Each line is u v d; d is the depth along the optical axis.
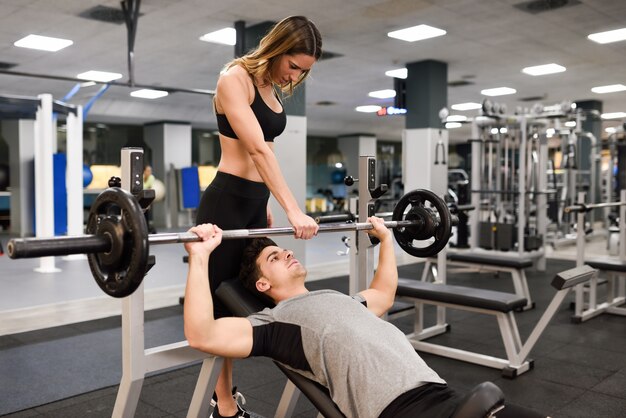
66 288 4.67
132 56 4.61
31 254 0.98
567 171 7.42
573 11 4.88
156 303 4.14
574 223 7.94
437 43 5.96
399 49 6.23
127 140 12.25
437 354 3.01
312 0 4.55
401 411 1.19
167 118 10.83
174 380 2.62
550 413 2.28
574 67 7.26
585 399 2.42
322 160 15.75
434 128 6.80
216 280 1.66
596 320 3.79
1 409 2.28
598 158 9.98
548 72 7.57
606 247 7.68
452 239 8.08
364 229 1.67
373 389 1.21
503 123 5.58
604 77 7.96
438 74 6.88
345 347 1.26
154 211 11.50
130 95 9.33
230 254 1.64
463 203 7.30
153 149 11.58
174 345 1.42
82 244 1.03
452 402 1.20
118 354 2.97
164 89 4.78
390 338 1.30
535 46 6.11
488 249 5.73
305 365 1.32
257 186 1.68
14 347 3.08
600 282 4.10
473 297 2.82
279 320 1.35
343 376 1.25
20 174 8.93
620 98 9.96
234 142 1.63
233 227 1.66
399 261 6.36
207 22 5.14
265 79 1.56
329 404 1.30
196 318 1.22
